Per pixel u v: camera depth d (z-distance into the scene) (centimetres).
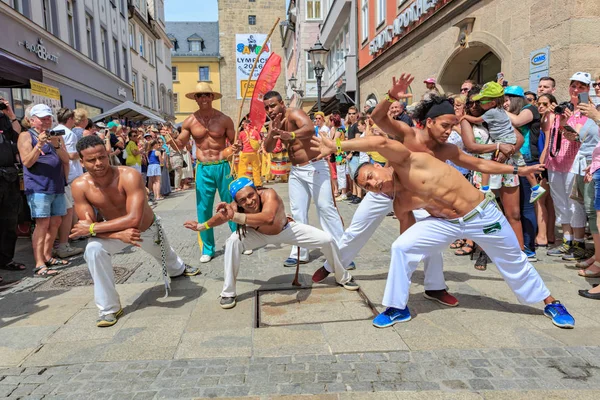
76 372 269
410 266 318
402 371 257
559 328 309
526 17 712
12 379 263
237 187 348
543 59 672
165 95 3559
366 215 397
